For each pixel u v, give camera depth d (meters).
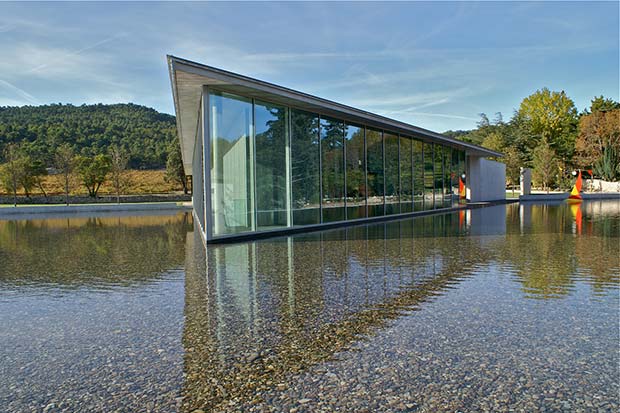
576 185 31.45
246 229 10.38
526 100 56.56
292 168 11.80
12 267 6.94
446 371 2.70
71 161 38.34
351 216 14.30
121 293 4.97
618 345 3.12
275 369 2.78
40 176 43.78
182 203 37.44
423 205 19.41
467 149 23.64
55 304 4.55
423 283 5.23
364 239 9.83
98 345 3.28
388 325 3.63
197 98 10.73
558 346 3.11
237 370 2.77
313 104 11.43
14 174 35.84
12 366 2.90
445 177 21.89
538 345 3.13
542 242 8.96
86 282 5.64
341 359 2.92
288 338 3.36
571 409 2.23
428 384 2.53
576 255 7.25
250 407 2.29
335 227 12.98
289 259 7.16
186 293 4.91
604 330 3.45
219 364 2.87
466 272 5.86
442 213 19.11
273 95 10.35
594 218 15.33
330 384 2.55
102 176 42.25
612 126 45.88
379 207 15.95
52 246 9.74
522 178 34.31
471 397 2.36
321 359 2.93
